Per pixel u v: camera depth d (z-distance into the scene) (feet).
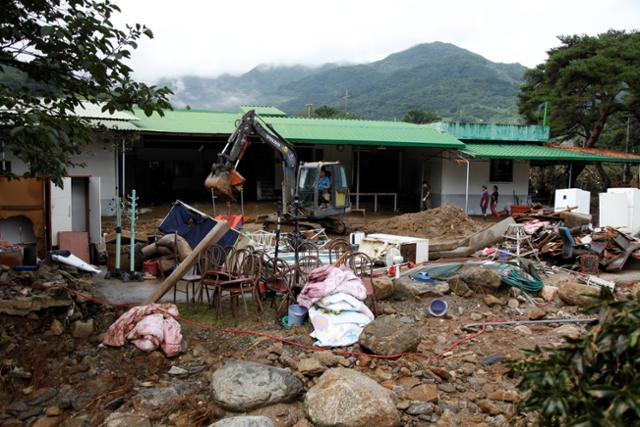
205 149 92.73
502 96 458.09
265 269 28.50
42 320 23.52
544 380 9.76
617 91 103.04
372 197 97.09
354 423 16.66
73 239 38.22
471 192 87.76
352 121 91.91
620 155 86.38
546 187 112.27
